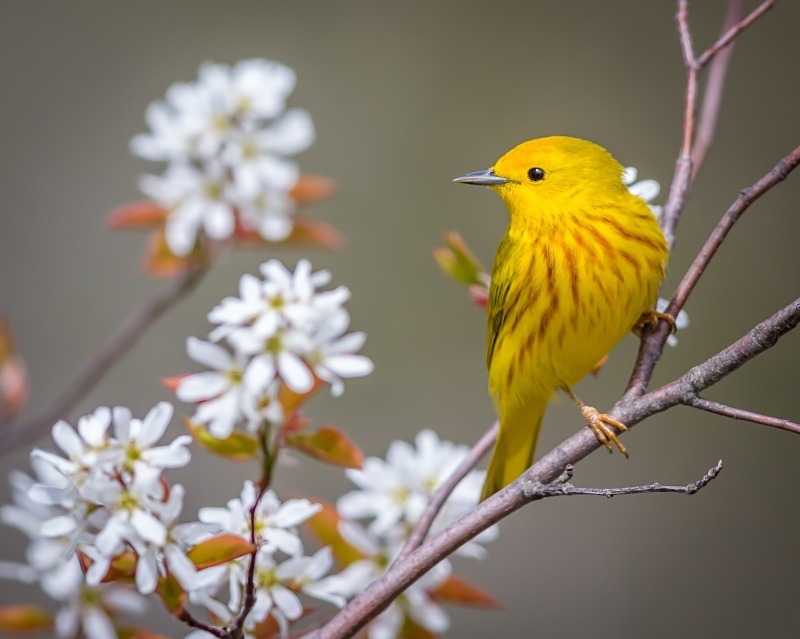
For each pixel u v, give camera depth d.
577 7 14.32
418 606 6.29
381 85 13.91
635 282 7.02
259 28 14.08
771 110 13.66
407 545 5.98
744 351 5.20
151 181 7.38
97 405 12.12
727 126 13.68
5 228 13.12
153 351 12.37
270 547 5.35
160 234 7.43
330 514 6.36
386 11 14.26
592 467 12.72
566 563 12.24
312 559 5.50
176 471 11.38
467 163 13.66
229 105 7.34
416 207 13.45
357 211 13.34
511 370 7.52
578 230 7.15
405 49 14.09
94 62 13.92
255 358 5.24
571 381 7.50
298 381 5.22
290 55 13.98
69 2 14.09
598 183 7.22
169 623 9.16
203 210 7.30
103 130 13.66
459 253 7.62
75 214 13.27
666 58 14.02
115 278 12.98
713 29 14.05
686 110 7.12
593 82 14.00
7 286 12.85
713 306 13.06
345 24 14.20
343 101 13.84
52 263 13.02
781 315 5.11
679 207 7.09
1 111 13.59
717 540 12.35
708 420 12.77
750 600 12.09
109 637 6.16
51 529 4.94
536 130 13.78
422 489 6.54
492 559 12.20
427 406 12.53
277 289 5.36
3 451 7.01
